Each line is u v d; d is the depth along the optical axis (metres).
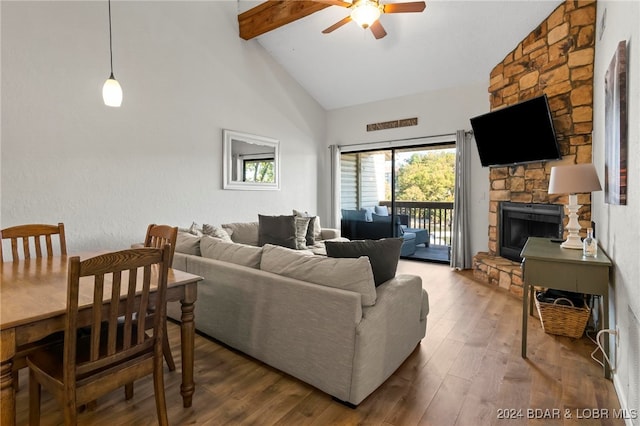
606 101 2.38
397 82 5.36
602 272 2.17
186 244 2.95
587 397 1.92
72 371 1.31
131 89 3.76
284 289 2.11
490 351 2.47
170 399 1.92
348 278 1.91
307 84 5.98
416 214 5.81
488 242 4.80
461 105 5.04
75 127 3.33
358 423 1.72
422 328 2.56
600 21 2.89
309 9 4.10
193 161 4.39
